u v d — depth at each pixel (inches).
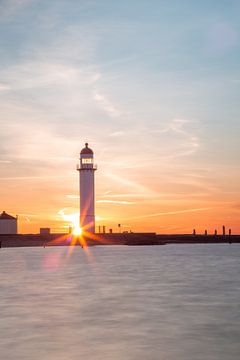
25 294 2128.4
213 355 1141.7
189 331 1382.9
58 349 1195.9
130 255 5442.9
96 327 1434.5
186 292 2187.5
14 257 5088.6
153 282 2600.9
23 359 1109.7
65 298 2005.4
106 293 2154.3
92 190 6579.7
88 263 4089.6
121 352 1168.2
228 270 3378.4
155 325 1460.4
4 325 1464.1
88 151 6555.1
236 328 1418.6
